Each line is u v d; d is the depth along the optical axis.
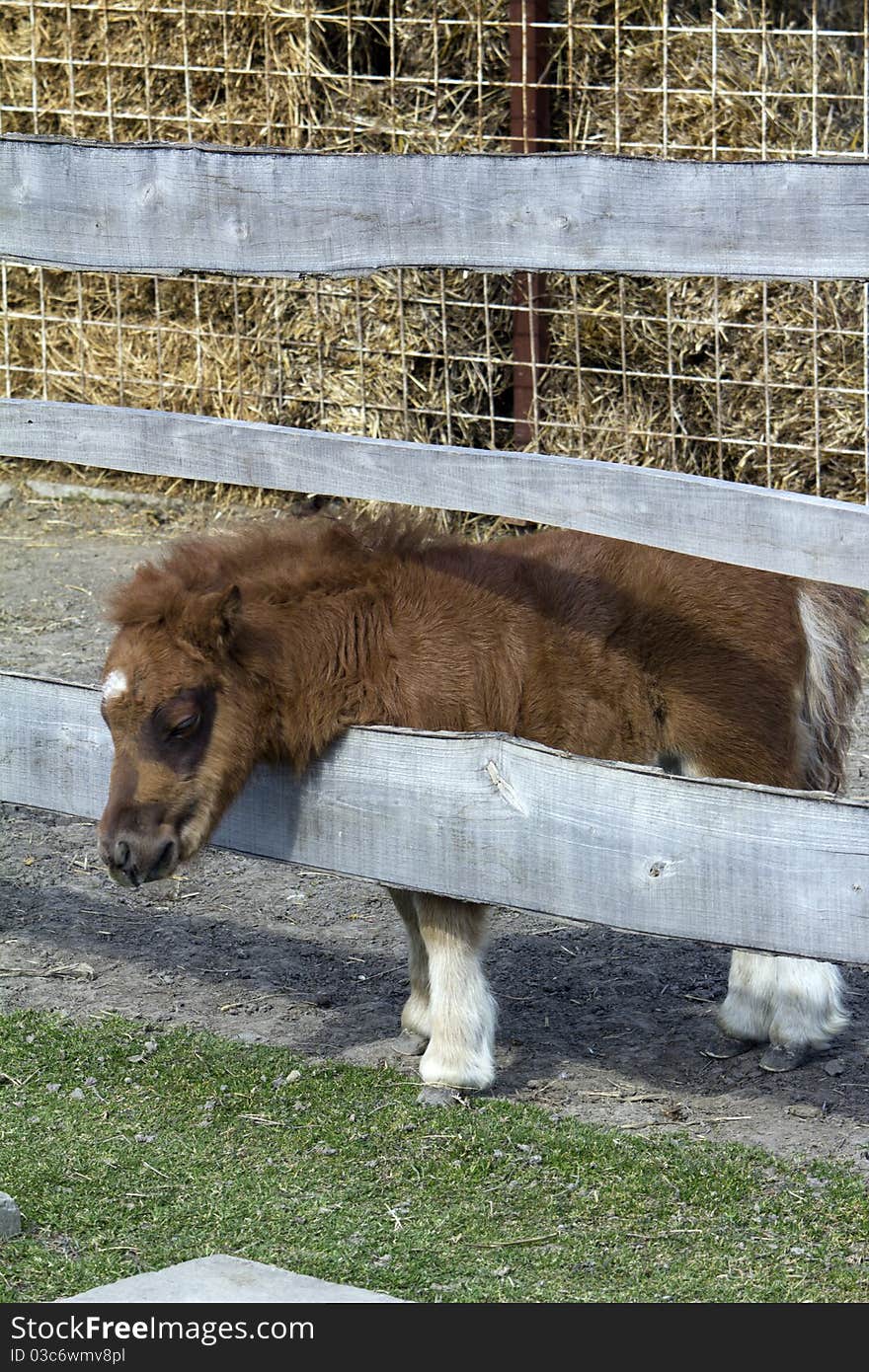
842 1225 3.80
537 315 8.93
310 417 9.72
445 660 4.27
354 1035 4.83
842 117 8.59
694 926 3.59
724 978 5.25
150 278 9.95
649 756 4.60
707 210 3.53
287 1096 4.44
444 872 3.96
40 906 5.75
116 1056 4.65
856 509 3.33
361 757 4.07
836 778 4.81
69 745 4.45
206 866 6.12
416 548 4.46
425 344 9.29
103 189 4.30
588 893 3.73
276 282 9.52
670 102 8.65
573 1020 4.98
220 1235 3.74
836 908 3.40
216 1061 4.63
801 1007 4.67
